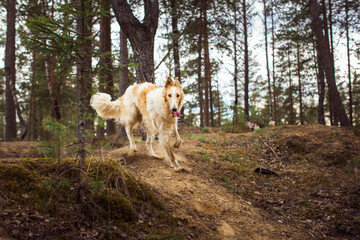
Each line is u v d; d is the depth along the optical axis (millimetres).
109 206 3357
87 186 3377
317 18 12492
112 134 12281
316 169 7516
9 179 3131
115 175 3824
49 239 2680
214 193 5320
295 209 5805
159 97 5445
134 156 6211
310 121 33781
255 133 10383
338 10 16906
